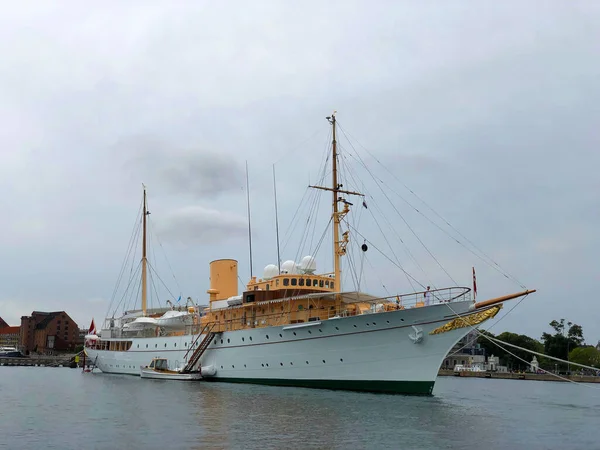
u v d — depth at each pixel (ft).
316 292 148.36
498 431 84.58
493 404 126.00
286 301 147.43
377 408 103.09
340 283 143.64
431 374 121.49
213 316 171.53
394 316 123.44
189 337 173.27
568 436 82.12
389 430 81.00
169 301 208.44
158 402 112.68
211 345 162.61
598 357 328.90
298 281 147.33
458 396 149.89
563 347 357.61
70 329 604.49
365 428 82.07
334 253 145.79
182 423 85.30
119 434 76.28
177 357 178.60
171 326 187.32
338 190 146.10
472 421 93.61
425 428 83.92
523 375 324.60
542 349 408.46
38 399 123.24
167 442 70.49
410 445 70.95
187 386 147.43
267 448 66.95
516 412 110.83
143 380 175.32
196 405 106.93
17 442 71.10
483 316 119.44
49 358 506.48
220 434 75.97
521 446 73.26
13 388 158.71
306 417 91.09
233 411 97.91
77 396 128.88
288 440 72.02
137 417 91.97
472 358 411.54
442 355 120.98
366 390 128.16
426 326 121.49
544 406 126.93
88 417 92.73
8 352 541.34
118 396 126.41
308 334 135.85
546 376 314.14
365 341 127.44
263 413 95.50
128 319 231.71
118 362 214.28
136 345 202.49
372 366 127.34
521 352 403.13
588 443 76.59
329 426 83.05
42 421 88.58
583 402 141.28
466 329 120.06
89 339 242.37
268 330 144.56
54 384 174.50
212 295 174.60
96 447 67.82
